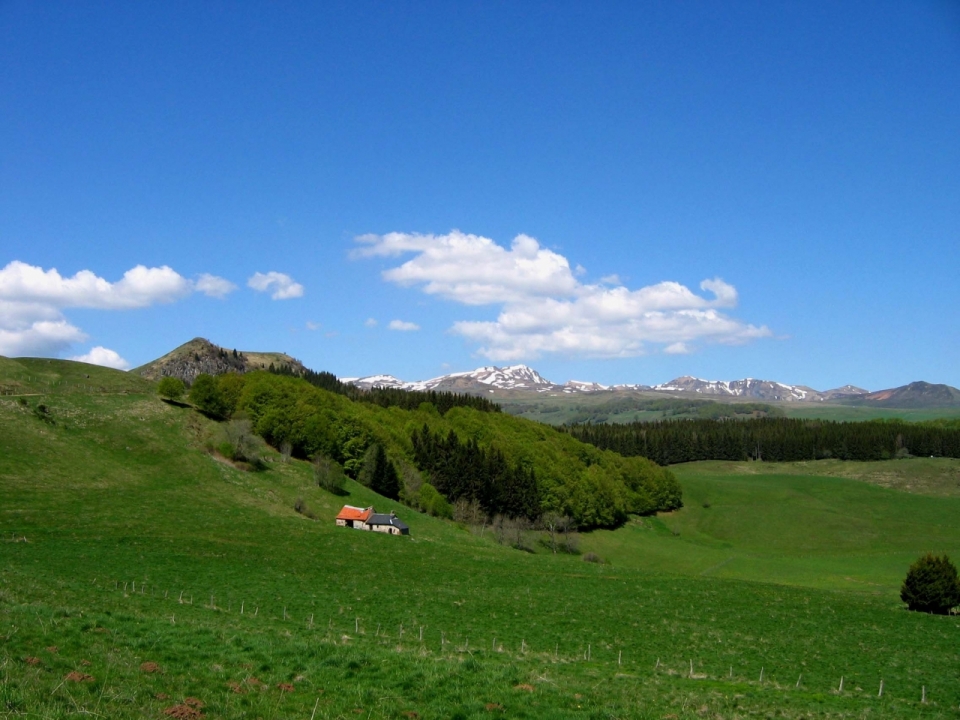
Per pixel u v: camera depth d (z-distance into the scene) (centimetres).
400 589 5762
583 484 14350
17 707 1647
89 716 1684
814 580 10338
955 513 15975
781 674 3978
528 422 19212
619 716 2338
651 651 4288
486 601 5578
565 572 7812
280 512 9050
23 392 11056
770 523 15600
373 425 13625
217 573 5497
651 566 11694
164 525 7238
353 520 9531
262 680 2255
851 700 3362
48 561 5112
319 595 5147
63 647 2242
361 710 2086
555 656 3906
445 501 12500
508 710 2220
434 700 2238
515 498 13100
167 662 2288
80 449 9100
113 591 4203
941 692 3809
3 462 7925
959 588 6694
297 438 12081
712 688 3316
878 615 6081
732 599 6512
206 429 11200
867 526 15150
